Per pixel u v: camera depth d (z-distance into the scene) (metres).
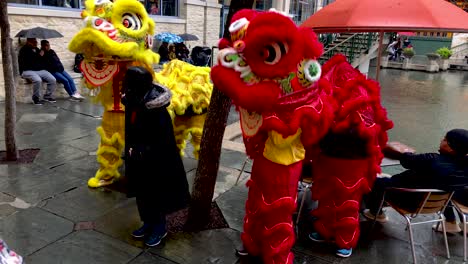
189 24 12.88
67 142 5.57
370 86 3.03
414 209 3.20
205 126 3.29
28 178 4.28
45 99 8.09
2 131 5.89
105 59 3.76
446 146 3.15
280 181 2.67
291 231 2.82
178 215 3.69
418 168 3.19
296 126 2.46
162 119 2.96
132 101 2.84
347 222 3.13
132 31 3.71
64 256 2.97
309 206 4.14
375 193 3.55
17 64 7.79
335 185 3.08
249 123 2.66
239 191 4.36
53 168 4.60
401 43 26.58
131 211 3.71
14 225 3.34
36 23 8.48
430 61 23.31
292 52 2.30
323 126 2.65
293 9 19.03
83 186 4.17
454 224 3.73
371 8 3.16
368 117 2.96
